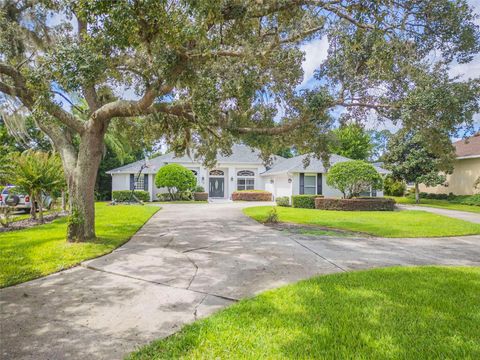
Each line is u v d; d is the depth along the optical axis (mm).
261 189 25844
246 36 5301
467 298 3523
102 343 2619
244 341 2574
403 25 4754
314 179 19016
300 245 6688
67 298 3641
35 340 2668
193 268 4883
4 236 7328
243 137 7555
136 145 10297
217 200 23984
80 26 6379
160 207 16125
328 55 6430
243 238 7465
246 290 3920
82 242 6457
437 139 6152
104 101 8031
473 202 18312
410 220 11008
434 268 4852
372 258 5652
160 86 5648
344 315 3061
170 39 4016
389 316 3039
